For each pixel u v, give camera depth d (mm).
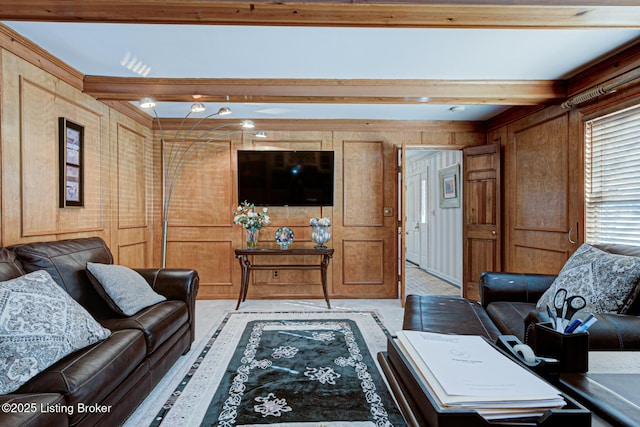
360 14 1803
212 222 4410
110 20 1867
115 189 3510
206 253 4402
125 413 1734
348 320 3486
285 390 2102
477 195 4293
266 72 2881
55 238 2641
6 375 1324
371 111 3998
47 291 1651
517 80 3051
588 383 946
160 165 4383
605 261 2014
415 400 710
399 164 4371
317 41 2334
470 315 2174
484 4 1716
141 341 1912
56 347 1479
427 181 6625
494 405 617
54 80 2625
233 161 4426
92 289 2293
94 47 2439
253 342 2883
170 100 3123
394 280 4465
